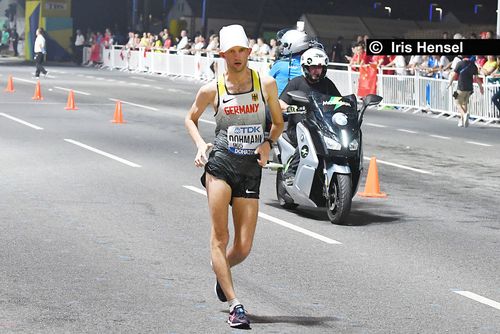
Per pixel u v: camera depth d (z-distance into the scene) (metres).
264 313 14.05
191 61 84.38
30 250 17.80
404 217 22.83
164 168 29.27
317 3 124.25
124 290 15.10
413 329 13.48
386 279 16.45
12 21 129.12
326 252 18.48
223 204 13.38
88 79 78.88
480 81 49.91
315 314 14.09
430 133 43.78
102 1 118.94
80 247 18.19
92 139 36.44
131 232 19.75
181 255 17.73
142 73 92.44
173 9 118.06
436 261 18.03
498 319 14.14
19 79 75.25
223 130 13.60
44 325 13.10
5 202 22.78
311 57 21.50
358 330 13.35
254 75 13.60
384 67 57.72
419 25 104.88
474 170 31.80
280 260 17.62
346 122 21.27
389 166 32.31
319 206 22.08
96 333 12.81
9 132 37.88
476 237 20.59
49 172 27.73
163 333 12.91
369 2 125.19
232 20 118.44
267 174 29.19
